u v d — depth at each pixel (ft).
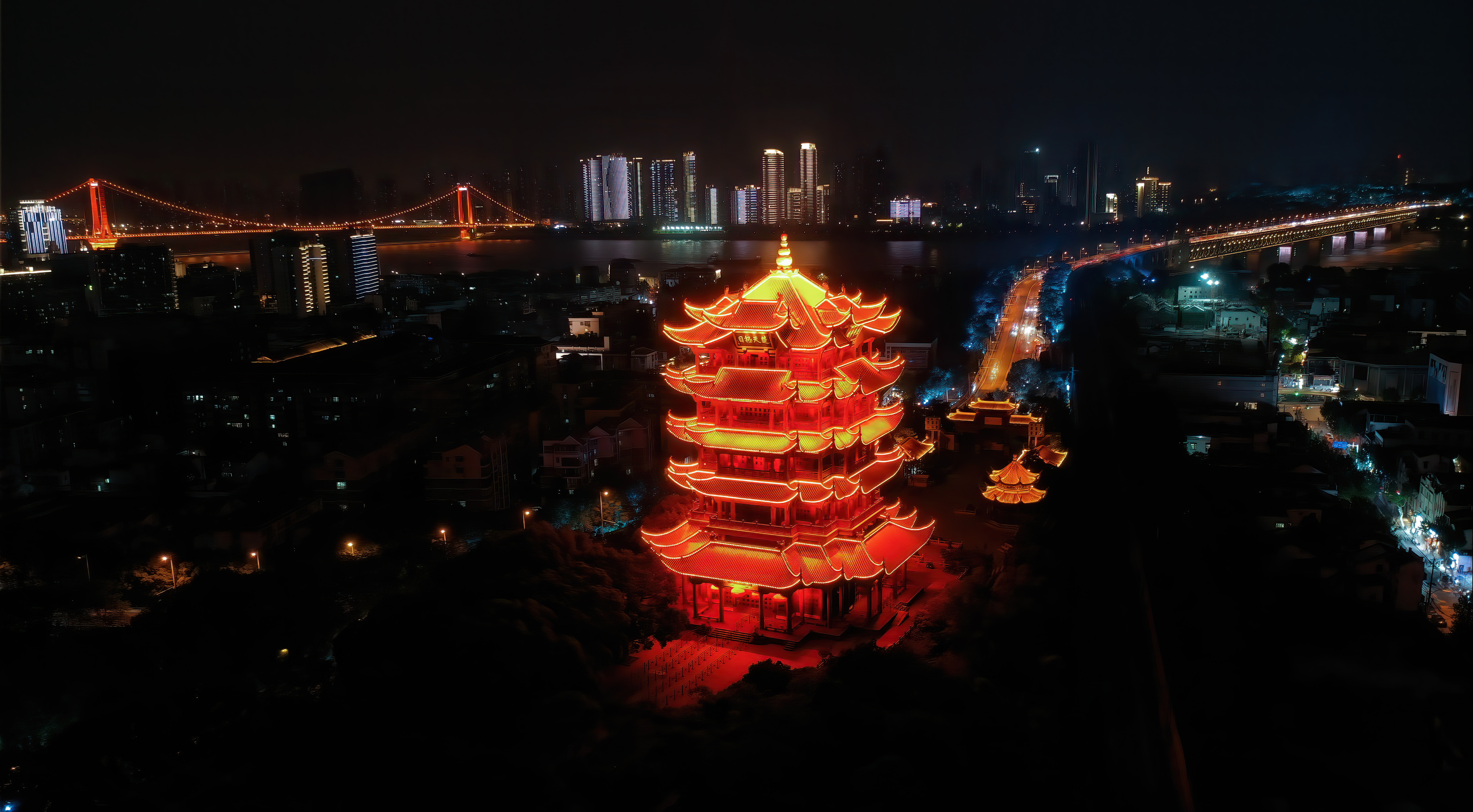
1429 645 293.02
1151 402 575.38
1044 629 308.81
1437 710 258.16
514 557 341.62
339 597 393.91
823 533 332.39
